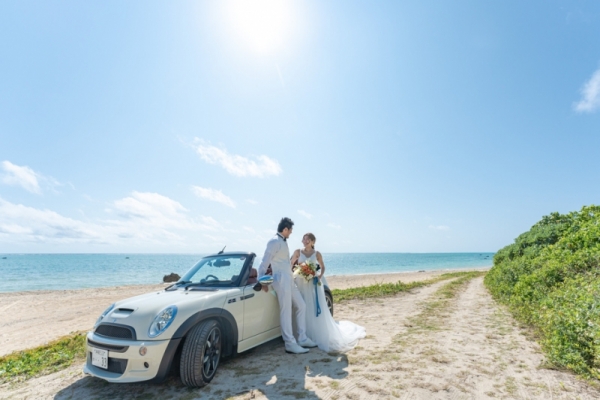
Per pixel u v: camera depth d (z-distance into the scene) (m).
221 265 5.19
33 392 3.96
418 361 4.30
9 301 17.02
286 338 4.96
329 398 3.31
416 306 9.41
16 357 5.73
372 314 8.27
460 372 3.87
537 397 3.15
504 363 4.11
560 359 3.89
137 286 25.98
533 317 5.57
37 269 55.88
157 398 3.52
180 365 3.63
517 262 10.05
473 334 5.68
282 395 3.43
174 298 4.13
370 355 4.65
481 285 16.08
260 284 4.79
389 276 36.56
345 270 62.62
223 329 4.29
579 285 5.36
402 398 3.24
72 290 22.80
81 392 3.81
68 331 9.74
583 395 3.14
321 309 5.24
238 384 3.77
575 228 9.57
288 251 5.22
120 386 3.90
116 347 3.56
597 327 3.70
